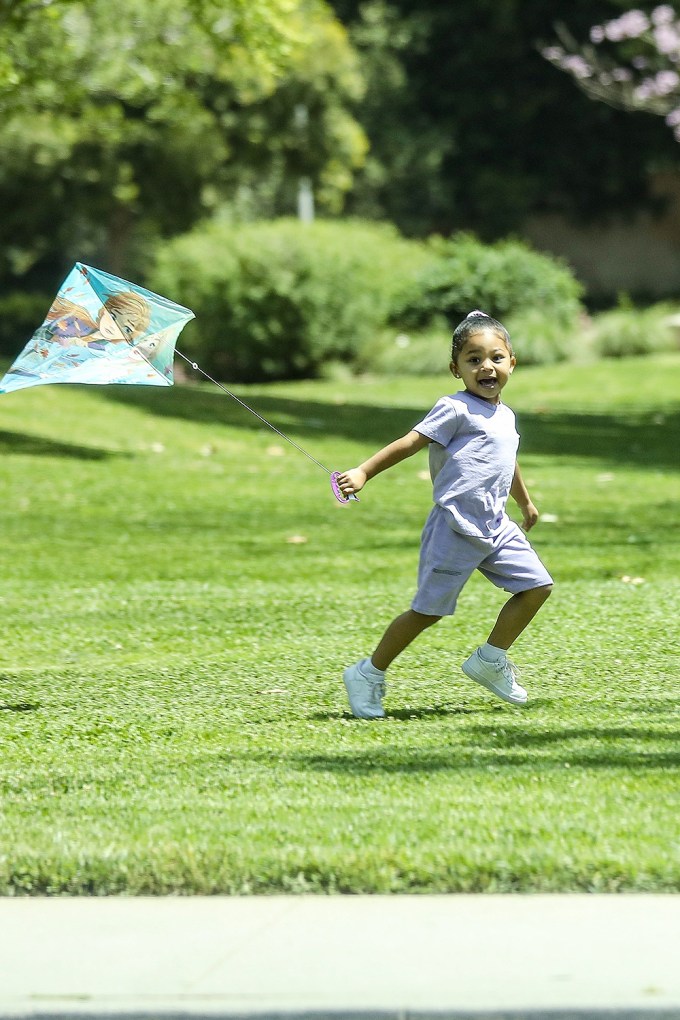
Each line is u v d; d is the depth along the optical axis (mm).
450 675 21234
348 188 132375
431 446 18500
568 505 39125
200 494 40594
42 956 11492
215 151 111188
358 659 22391
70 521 36312
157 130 107062
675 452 51312
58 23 50625
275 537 34281
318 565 30734
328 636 24094
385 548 32781
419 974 10969
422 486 43031
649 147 143125
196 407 56531
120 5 54125
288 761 16578
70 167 108375
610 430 57750
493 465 18156
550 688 20438
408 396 70500
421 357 81500
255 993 10719
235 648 23328
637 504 39344
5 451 45938
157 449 47656
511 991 10641
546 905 12336
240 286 82125
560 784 15211
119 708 19625
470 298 85250
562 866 12711
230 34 51500
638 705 19297
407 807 14422
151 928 12023
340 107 116062
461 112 142500
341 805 14586
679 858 12844
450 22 140125
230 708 19547
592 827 13664
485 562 18484
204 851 13125
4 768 16562
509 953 11328
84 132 77000
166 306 18781
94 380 18484
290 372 83375
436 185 142750
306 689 20578
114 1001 10656
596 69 84125
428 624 18547
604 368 78438
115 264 120625
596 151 143125
